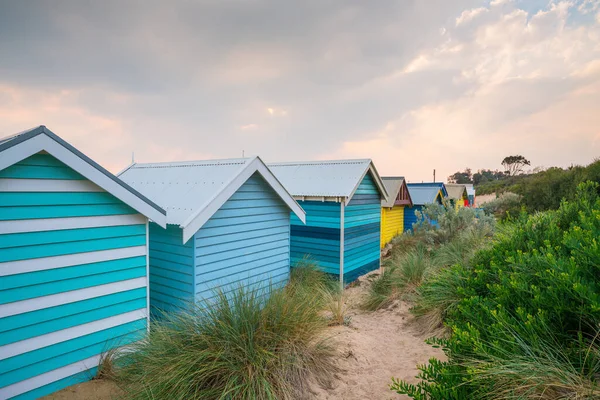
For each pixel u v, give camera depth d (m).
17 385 4.08
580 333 2.88
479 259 5.43
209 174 7.36
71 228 4.52
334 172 11.41
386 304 7.11
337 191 10.39
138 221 5.27
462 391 2.79
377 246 12.74
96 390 4.39
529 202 16.22
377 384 3.93
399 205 19.14
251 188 7.57
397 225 19.05
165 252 6.57
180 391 3.44
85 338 4.68
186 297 6.31
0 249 3.94
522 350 3.04
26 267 4.14
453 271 5.60
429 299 5.80
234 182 6.73
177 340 4.05
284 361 3.82
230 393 3.43
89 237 4.71
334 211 10.42
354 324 5.99
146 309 5.41
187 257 6.28
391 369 4.30
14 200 4.02
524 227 5.25
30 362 4.18
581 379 2.62
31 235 4.17
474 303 4.06
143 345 4.43
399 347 4.98
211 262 6.57
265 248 8.01
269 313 4.30
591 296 2.86
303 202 11.08
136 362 4.27
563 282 3.17
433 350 4.71
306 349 4.21
